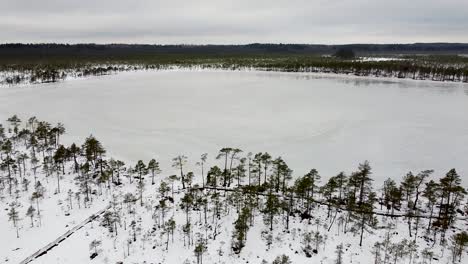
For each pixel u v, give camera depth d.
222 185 76.62
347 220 61.88
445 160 95.06
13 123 117.12
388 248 53.47
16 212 61.09
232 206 66.38
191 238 57.59
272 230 59.94
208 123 129.25
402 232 59.88
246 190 68.88
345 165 91.25
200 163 90.38
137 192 72.56
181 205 66.19
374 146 105.62
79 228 60.28
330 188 67.56
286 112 148.38
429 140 111.31
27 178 77.06
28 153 90.94
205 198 66.62
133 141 107.81
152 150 100.06
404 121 134.00
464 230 60.44
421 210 66.00
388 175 85.25
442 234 58.25
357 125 128.12
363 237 58.28
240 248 54.84
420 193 71.81
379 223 62.38
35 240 57.00
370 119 136.88
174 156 95.50
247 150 100.81
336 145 106.19
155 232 59.47
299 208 66.12
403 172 87.06
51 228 60.09
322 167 89.81
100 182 74.12
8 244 56.00
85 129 119.88
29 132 100.56
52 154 91.50
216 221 62.44
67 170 81.94
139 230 59.47
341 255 54.00
